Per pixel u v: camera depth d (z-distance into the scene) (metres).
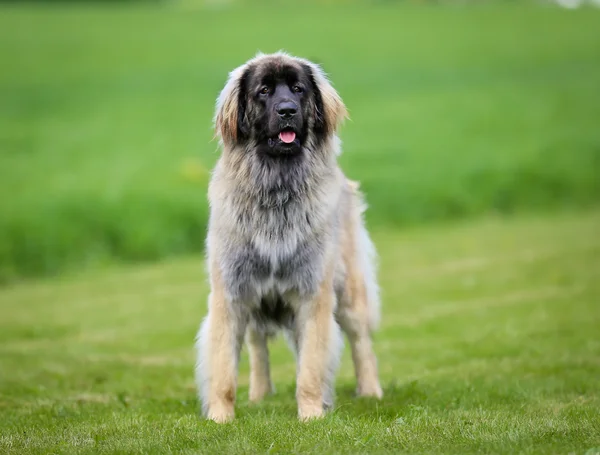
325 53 44.50
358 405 7.54
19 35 47.41
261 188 7.02
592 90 37.25
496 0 58.88
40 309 14.91
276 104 6.93
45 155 27.55
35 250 19.55
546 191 25.70
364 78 40.22
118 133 30.83
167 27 50.03
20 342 12.30
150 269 19.00
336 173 7.44
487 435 5.92
